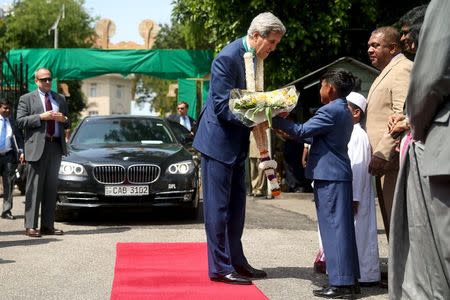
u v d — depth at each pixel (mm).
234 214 5992
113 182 9406
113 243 7871
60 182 9445
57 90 17641
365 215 5766
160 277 5934
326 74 5539
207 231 5742
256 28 5594
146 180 9453
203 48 18594
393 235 3928
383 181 5715
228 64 5602
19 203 12883
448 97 3398
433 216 3559
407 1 15070
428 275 3666
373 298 5320
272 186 5711
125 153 9773
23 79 16922
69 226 9391
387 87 5742
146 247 7496
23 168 14195
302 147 14641
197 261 6684
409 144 3826
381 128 5758
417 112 3461
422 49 3389
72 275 6109
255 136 5699
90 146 10398
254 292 5363
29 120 8297
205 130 5750
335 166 5355
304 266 6605
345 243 5309
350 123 5457
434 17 3350
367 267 5730
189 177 9656
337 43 14484
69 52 17438
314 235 8617
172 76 17516
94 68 17422
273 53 14727
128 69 17438
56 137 8516
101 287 5633
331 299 5281
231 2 14570
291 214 10938
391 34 5809
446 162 3332
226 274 5699
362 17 15031
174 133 11258
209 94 5820
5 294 5410
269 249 7559
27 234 8445
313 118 5371
